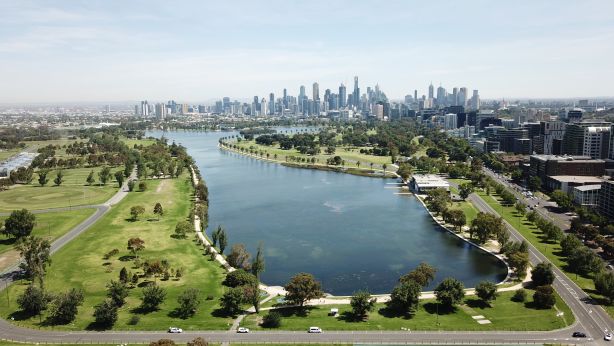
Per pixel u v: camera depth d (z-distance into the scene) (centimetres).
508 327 19625
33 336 18750
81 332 19138
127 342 18312
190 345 16612
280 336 18912
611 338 18512
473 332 19225
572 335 18925
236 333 19162
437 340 18488
